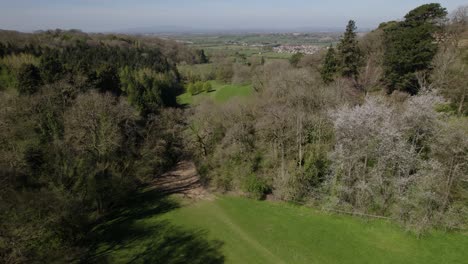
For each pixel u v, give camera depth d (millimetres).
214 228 30859
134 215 34156
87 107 39500
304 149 37562
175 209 35094
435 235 27312
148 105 55312
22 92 49031
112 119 40219
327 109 40219
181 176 45031
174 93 83750
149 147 44500
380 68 50531
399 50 45469
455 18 52562
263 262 25688
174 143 49969
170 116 50656
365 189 30875
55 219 24484
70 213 26562
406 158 29641
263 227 30641
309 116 39438
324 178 34719
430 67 43688
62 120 40750
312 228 29953
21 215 21812
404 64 44812
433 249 25766
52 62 54562
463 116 37469
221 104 52062
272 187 37250
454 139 26812
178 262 25828
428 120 30562
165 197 38375
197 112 48219
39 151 33906
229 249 27438
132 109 47469
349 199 32188
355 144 31516
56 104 45031
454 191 28031
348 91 46719
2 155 30875
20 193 24500
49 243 24641
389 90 49188
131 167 40719
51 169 30797
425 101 30969
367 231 28828
